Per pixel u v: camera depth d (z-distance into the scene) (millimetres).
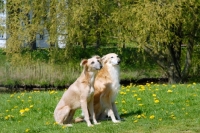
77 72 27750
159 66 28062
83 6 23453
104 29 25516
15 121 11656
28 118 11891
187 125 9766
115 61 10453
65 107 10359
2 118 11953
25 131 9938
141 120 10578
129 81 29016
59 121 10391
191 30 25547
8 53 26484
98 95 10609
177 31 25562
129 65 30203
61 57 26578
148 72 29703
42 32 25859
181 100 12984
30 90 26625
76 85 10352
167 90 14672
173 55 26375
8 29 26500
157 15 22375
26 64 27594
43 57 31000
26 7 25406
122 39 24141
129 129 9578
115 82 10492
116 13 23875
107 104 10523
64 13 23984
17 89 26984
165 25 22641
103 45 28234
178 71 26719
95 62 10102
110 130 9523
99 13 24688
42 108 12836
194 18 24422
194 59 27859
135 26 22797
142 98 13367
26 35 25500
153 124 9914
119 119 10766
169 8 22453
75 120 10734
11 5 26078
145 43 23297
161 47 24844
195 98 13148
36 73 27422
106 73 10578
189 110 11438
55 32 24656
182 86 15672
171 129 9445
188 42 26344
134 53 30297
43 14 25375
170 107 12008
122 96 13805
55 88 27188
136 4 23203
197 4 24406
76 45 26469
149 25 22203
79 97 10266
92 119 10680
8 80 27344
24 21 25953
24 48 27234
